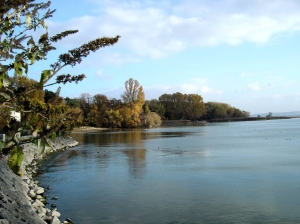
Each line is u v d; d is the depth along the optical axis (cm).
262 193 1633
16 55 387
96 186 1880
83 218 1298
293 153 3338
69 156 3428
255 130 8888
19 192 1401
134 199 1567
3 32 378
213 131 8712
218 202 1484
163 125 14625
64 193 1727
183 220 1249
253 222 1213
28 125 413
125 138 6325
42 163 2902
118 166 2633
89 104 11906
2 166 1591
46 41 438
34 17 409
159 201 1522
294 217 1262
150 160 2975
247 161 2780
